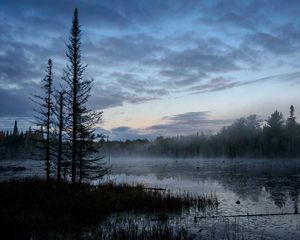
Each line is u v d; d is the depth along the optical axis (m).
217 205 21.84
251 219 17.06
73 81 25.53
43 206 18.42
